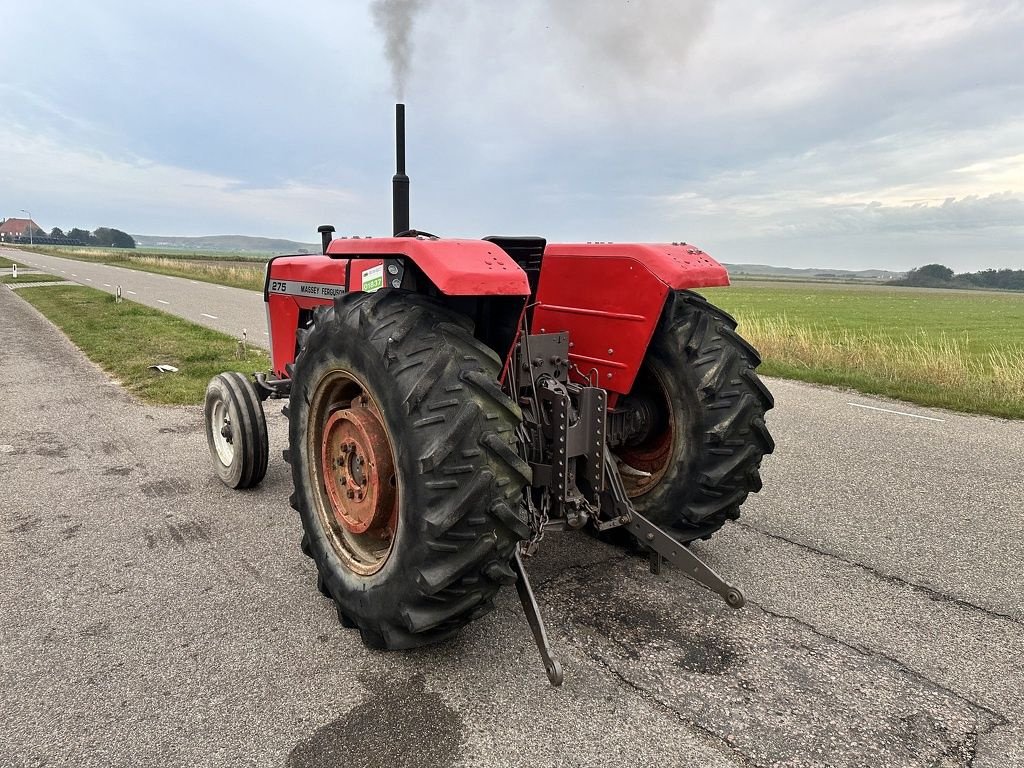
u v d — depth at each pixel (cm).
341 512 276
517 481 224
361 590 251
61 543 357
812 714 228
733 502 311
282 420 633
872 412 718
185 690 235
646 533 289
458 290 213
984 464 523
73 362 919
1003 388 802
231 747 208
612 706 229
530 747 209
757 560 349
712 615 292
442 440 213
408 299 243
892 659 262
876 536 382
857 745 214
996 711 232
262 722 219
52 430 584
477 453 215
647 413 324
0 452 518
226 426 429
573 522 277
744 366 303
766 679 247
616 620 286
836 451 559
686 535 321
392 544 236
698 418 300
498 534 222
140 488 442
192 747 208
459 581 224
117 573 323
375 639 253
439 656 257
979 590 320
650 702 232
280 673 246
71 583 313
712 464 300
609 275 306
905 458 538
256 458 420
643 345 297
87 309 1570
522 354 283
